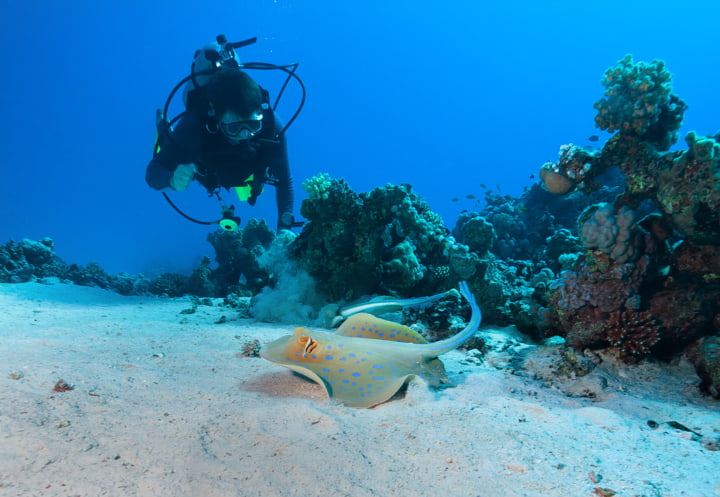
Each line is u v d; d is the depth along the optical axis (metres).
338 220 1.69
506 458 0.68
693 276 1.13
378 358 0.98
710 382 0.99
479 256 1.78
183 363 1.11
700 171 1.01
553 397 1.00
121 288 2.72
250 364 1.13
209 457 0.63
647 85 1.05
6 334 1.25
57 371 0.95
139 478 0.56
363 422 0.79
